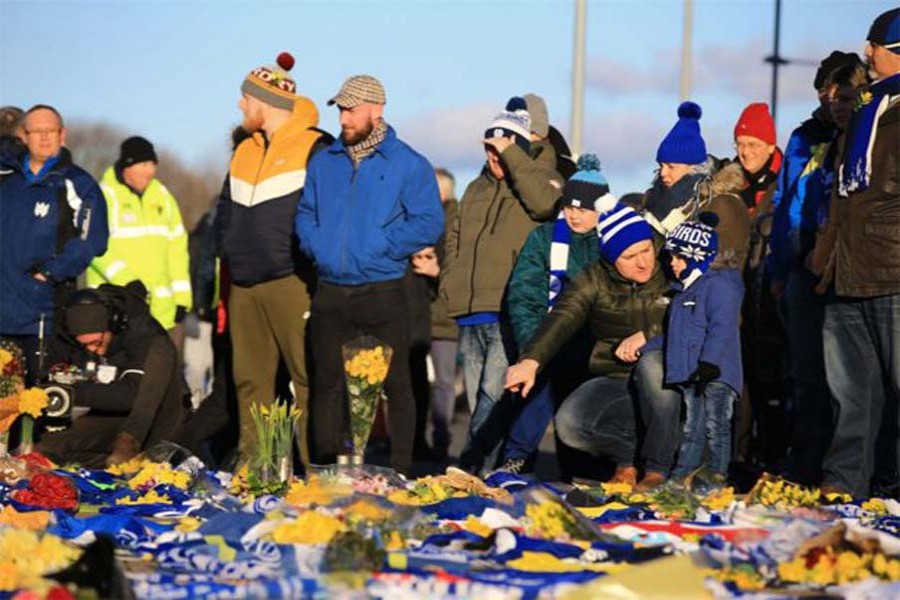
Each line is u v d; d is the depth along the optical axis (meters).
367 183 26.59
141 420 26.84
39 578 12.96
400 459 27.05
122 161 34.22
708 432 24.11
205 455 29.89
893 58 22.56
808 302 24.64
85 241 29.64
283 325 27.89
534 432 27.34
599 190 26.36
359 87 26.39
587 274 25.36
